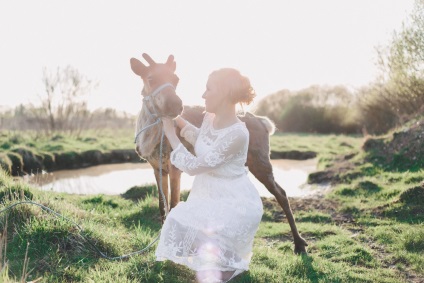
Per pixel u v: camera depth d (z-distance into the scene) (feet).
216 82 11.11
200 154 11.39
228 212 10.90
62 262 12.83
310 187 32.01
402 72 40.06
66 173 39.50
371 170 31.60
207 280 11.21
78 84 58.13
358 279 14.23
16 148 39.68
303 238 19.07
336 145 55.36
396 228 19.80
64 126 58.65
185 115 17.49
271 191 17.58
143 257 13.38
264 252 16.06
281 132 79.87
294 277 13.76
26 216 14.84
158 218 21.16
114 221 19.47
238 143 10.93
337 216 23.16
